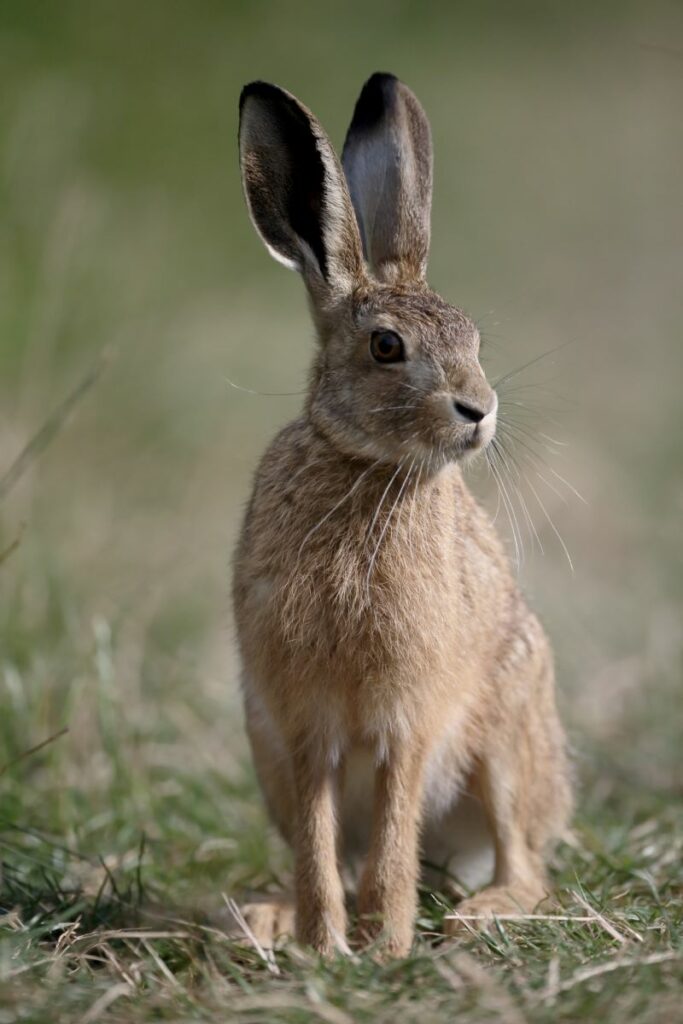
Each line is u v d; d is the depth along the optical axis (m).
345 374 11.29
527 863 12.52
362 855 12.80
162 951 10.48
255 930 11.46
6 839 12.65
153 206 29.80
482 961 9.78
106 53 34.75
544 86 46.31
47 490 19.41
